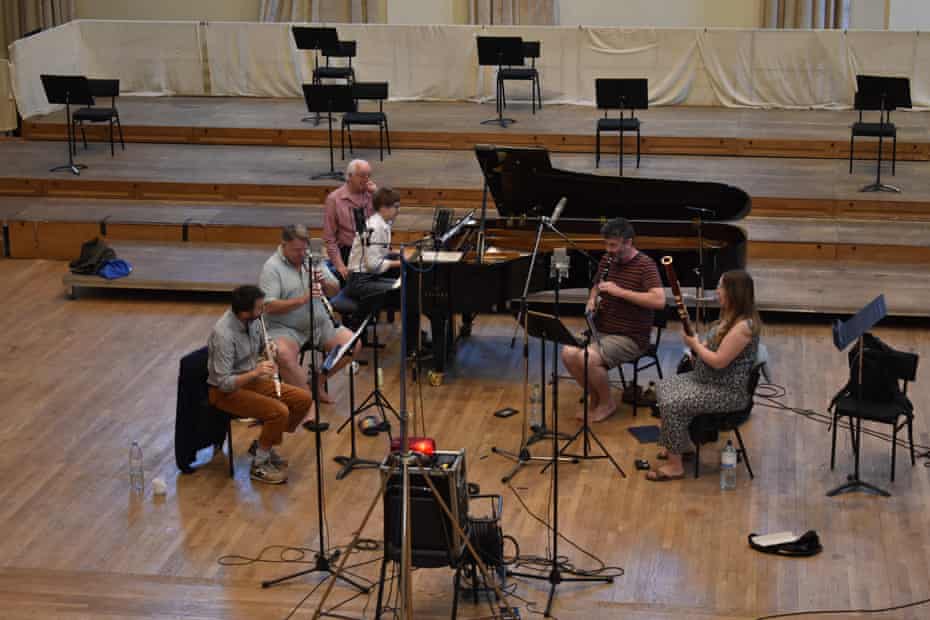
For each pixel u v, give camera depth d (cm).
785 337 937
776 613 578
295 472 733
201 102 1439
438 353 848
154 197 1192
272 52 1454
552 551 641
